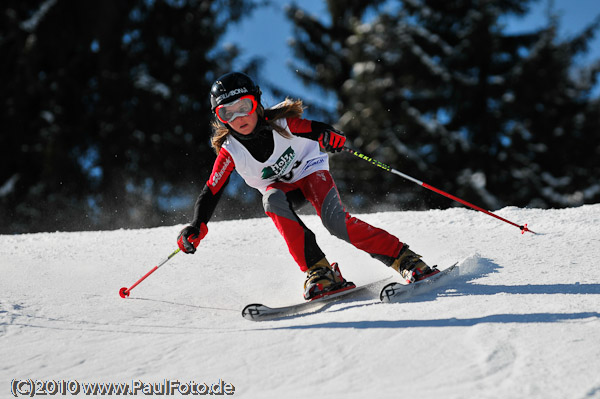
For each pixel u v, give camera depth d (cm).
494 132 3153
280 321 437
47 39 2967
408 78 3262
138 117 3073
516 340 324
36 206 2880
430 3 3497
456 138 3172
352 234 495
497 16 3162
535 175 3281
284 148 491
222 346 368
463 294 452
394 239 497
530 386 269
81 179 2955
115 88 3052
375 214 895
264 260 671
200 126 3203
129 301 519
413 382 287
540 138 3325
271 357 341
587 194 3238
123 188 3077
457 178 3120
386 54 3278
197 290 557
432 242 675
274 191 502
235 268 637
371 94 3247
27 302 511
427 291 478
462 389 273
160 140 3127
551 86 3136
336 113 3922
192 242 481
